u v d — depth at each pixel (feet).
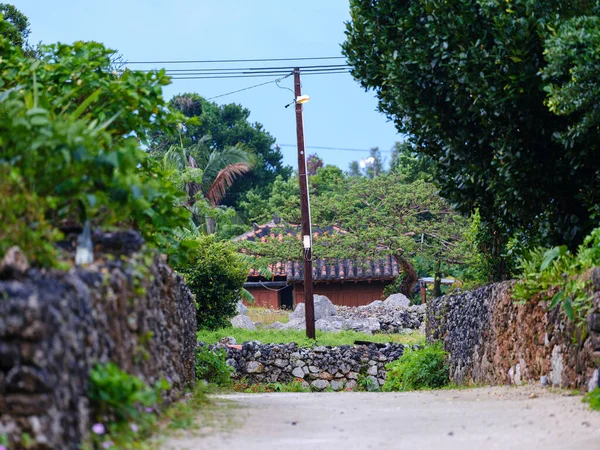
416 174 335.67
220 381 146.20
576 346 75.10
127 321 49.34
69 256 49.70
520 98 97.81
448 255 276.00
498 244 132.98
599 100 84.79
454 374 132.46
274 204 372.17
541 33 92.58
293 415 65.67
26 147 49.49
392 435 52.65
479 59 98.94
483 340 113.19
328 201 287.89
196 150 367.66
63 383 36.47
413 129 119.65
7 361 34.83
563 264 85.20
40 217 45.47
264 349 179.22
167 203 68.23
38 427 34.68
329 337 210.79
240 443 47.42
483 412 64.80
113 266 48.93
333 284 310.45
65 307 37.19
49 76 70.18
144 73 71.82
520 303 91.81
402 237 271.69
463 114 108.27
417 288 346.54
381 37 116.67
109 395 42.01
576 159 96.78
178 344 76.18
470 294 123.95
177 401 67.26
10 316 34.83
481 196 116.37
